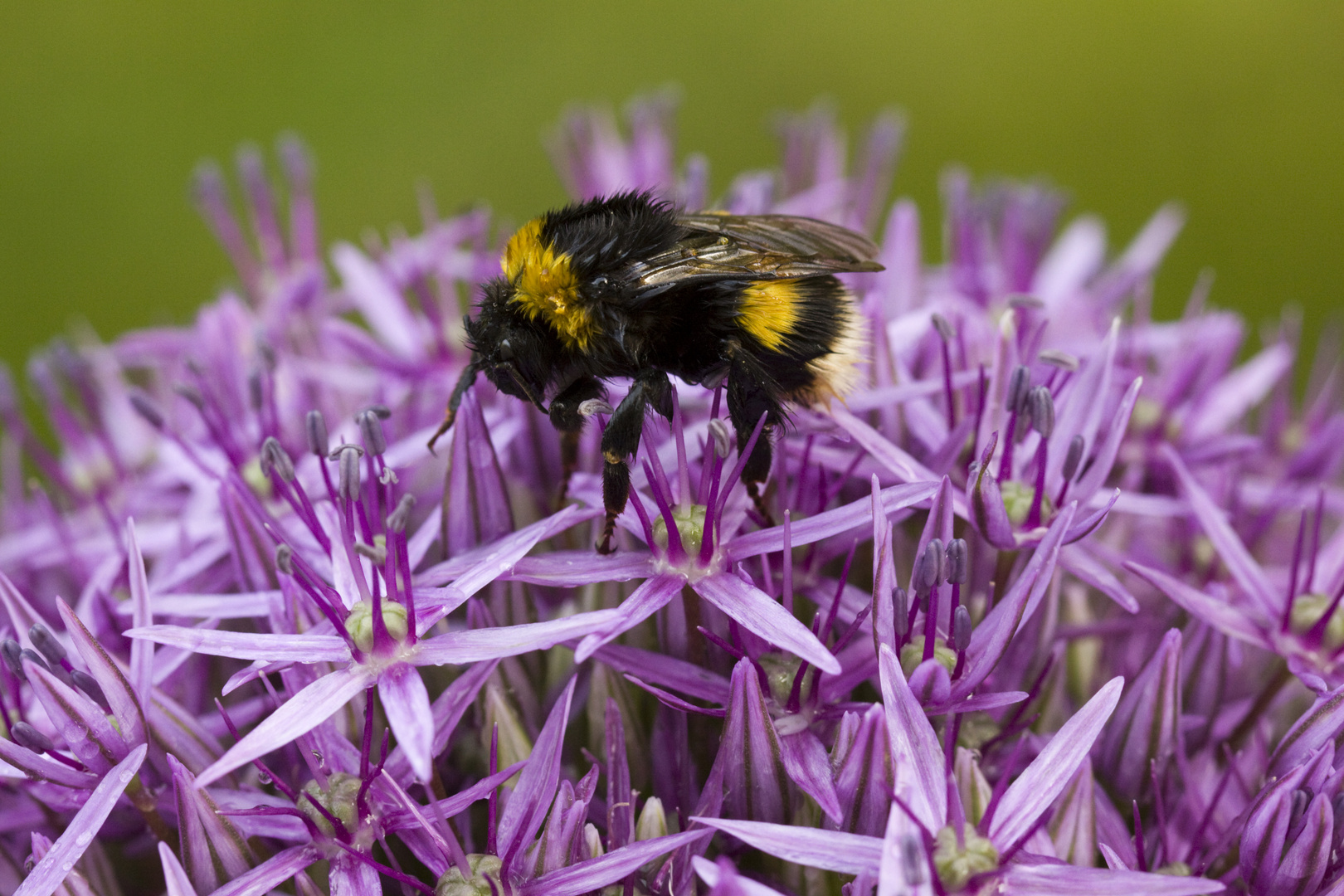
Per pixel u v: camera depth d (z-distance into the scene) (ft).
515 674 0.57
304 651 0.54
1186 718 0.58
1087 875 0.53
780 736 0.55
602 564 0.55
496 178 1.11
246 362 0.64
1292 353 0.66
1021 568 0.57
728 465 0.57
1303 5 1.09
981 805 0.54
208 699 0.59
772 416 0.57
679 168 1.00
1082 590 0.60
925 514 0.58
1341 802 0.55
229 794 0.55
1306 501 0.62
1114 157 1.10
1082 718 0.54
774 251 0.58
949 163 1.11
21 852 0.58
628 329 0.57
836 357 0.58
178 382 0.62
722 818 0.55
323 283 0.66
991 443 0.55
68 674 0.56
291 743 0.56
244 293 0.70
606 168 0.70
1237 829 0.56
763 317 0.57
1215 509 0.58
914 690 0.54
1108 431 0.60
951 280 0.66
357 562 0.55
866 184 0.70
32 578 0.63
